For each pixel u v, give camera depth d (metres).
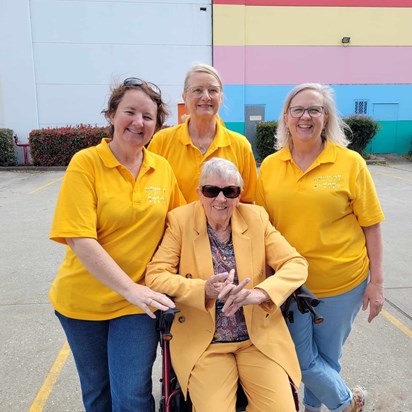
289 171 2.38
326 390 2.44
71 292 2.12
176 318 2.19
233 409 1.99
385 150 16.25
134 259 2.12
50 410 2.81
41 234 6.74
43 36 13.86
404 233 6.73
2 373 3.20
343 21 14.97
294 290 2.11
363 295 2.45
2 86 13.99
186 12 14.23
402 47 15.42
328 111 2.34
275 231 2.30
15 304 4.32
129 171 2.09
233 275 2.00
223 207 2.15
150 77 14.41
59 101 14.25
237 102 14.97
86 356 2.22
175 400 2.14
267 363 2.08
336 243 2.31
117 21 14.02
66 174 2.03
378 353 3.45
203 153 2.71
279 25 14.70
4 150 13.65
